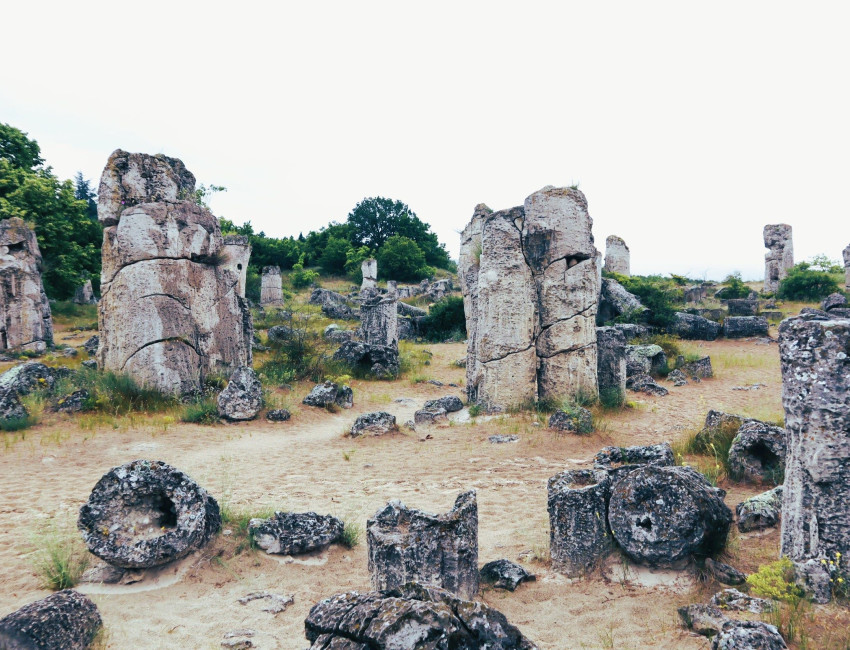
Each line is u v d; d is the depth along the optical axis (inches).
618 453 286.0
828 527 174.4
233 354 556.7
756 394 552.7
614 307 975.6
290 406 502.9
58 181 1107.3
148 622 172.7
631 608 174.6
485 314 487.8
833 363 175.5
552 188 484.7
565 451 367.9
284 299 1448.1
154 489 210.4
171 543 198.4
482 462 350.9
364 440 415.8
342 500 285.6
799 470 181.8
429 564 180.1
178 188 566.9
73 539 227.0
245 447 390.9
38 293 722.2
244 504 272.5
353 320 1198.9
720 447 331.3
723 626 143.0
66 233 1075.9
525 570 199.8
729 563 195.0
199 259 522.3
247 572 207.0
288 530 220.2
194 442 392.5
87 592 190.5
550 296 481.1
